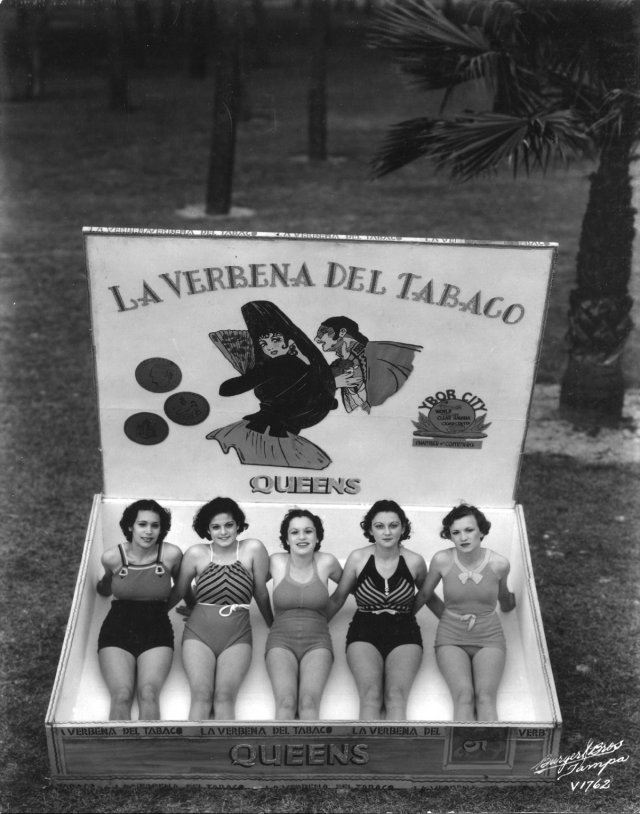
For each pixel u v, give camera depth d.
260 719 4.98
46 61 18.88
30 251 12.96
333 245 5.24
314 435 5.84
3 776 4.83
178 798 4.69
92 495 7.46
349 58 20.58
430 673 5.39
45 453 8.06
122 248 5.26
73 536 6.92
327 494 6.04
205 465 5.94
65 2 17.44
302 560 5.36
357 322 5.49
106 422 5.78
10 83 19.03
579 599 6.36
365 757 4.67
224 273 5.33
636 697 5.48
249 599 5.32
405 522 5.38
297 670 5.16
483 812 4.67
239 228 13.88
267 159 17.84
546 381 9.64
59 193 15.51
